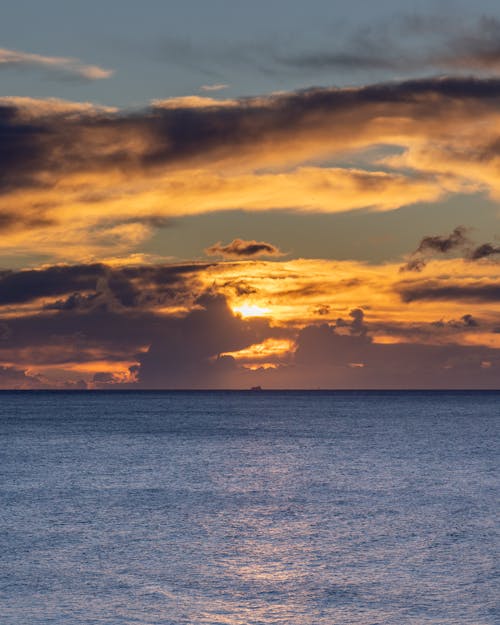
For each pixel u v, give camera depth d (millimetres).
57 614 22516
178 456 67875
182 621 22000
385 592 24922
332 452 72125
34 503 41094
